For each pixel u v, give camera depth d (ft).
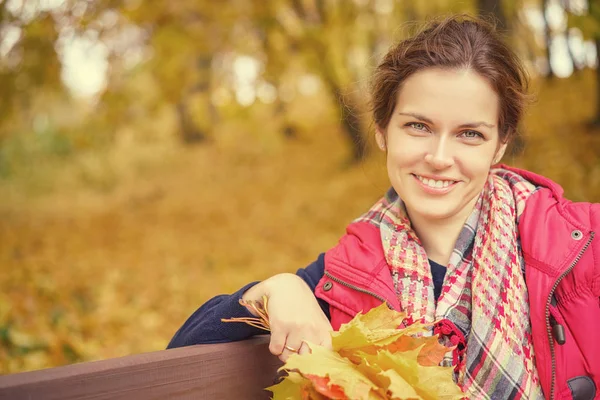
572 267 4.28
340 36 17.75
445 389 3.61
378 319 3.85
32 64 18.33
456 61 4.26
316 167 36.58
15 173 41.88
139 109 24.54
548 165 19.13
